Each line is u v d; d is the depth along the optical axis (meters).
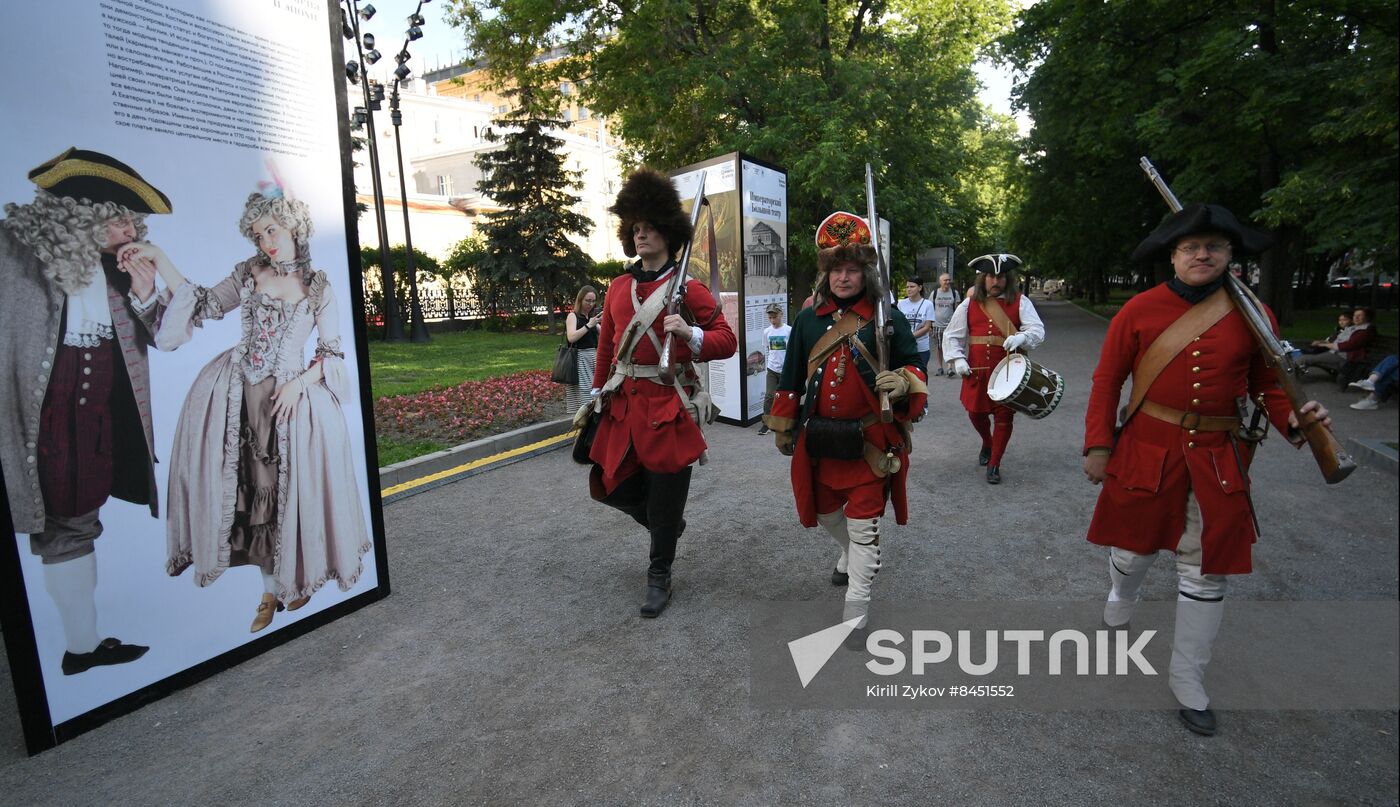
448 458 6.41
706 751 2.56
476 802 2.34
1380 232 10.06
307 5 3.41
